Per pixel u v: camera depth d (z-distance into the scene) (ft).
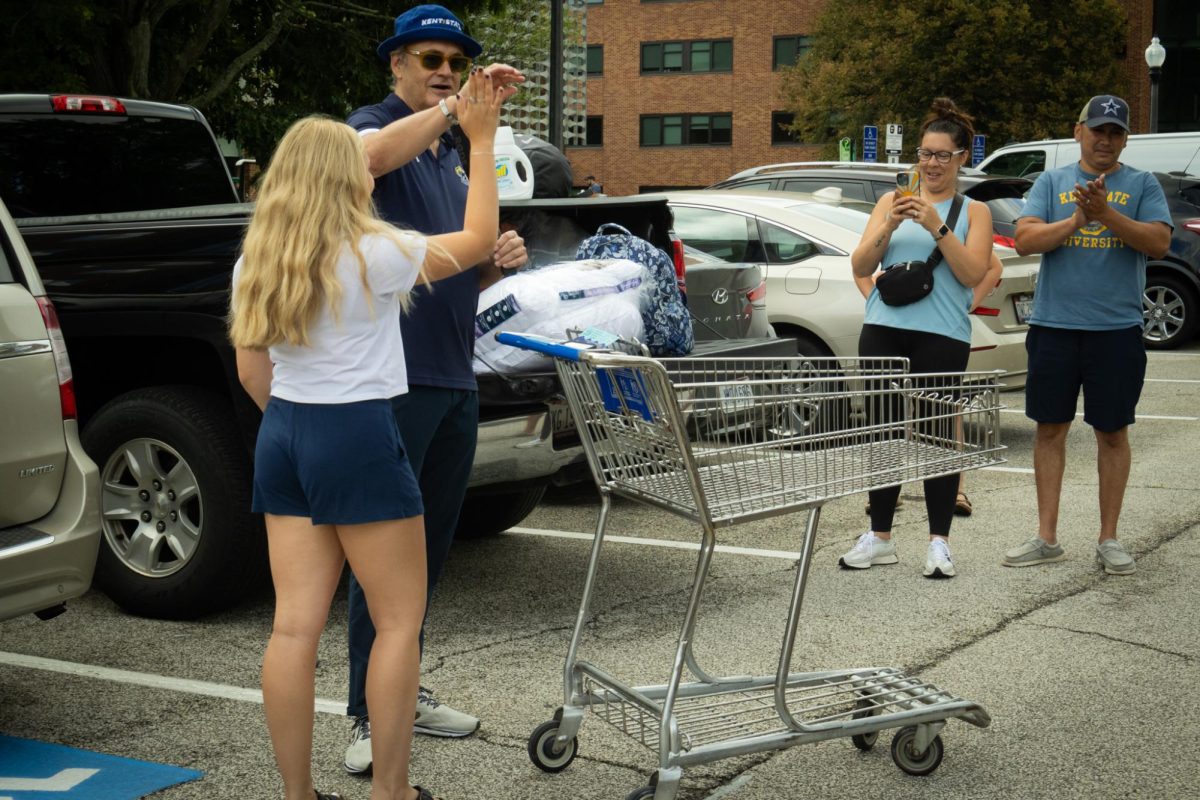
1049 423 19.31
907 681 12.54
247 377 10.74
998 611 17.16
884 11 120.67
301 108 55.67
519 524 22.59
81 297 16.90
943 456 12.98
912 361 19.20
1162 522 22.07
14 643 16.02
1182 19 138.10
